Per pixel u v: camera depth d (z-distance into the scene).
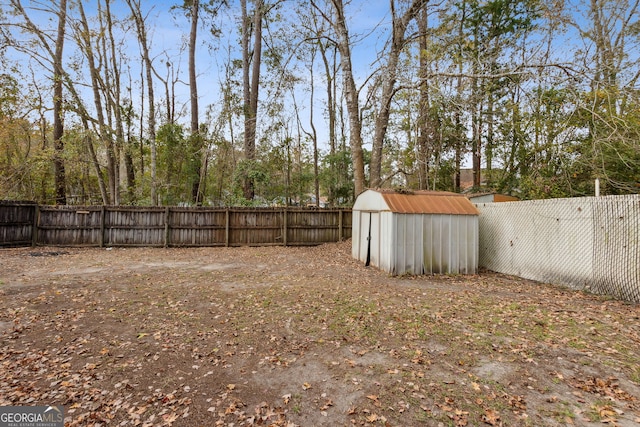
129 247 11.72
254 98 16.97
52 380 2.89
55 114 14.86
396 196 7.83
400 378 2.93
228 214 12.41
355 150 11.15
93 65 14.23
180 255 10.18
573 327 4.02
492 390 2.72
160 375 3.01
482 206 8.45
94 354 3.40
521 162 12.23
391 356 3.35
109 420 2.38
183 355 3.40
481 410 2.46
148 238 11.89
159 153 16.62
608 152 7.49
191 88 17.20
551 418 2.35
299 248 12.18
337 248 11.57
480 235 8.52
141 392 2.74
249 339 3.79
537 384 2.79
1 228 10.27
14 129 14.65
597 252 5.68
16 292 5.51
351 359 3.30
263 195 18.42
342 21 10.90
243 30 16.69
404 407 2.51
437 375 2.97
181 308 4.87
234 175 16.06
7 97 13.03
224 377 2.98
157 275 7.08
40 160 14.27
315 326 4.17
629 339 3.63
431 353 3.41
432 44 11.01
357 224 9.60
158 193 15.71
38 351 3.43
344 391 2.74
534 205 6.95
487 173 16.08
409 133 14.90
